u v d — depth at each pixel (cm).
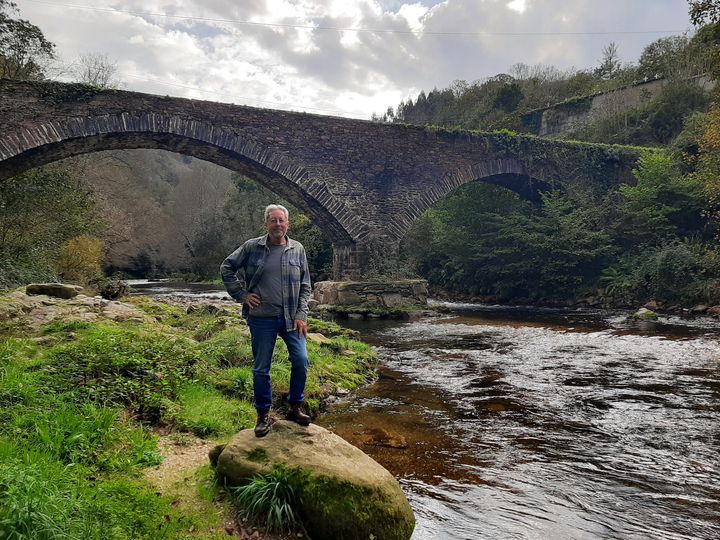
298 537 281
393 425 525
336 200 1941
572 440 482
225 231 4472
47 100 1504
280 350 699
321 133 1912
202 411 471
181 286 3481
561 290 2158
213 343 708
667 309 1664
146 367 496
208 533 271
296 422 357
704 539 305
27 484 240
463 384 710
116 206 3161
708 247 1762
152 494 298
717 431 506
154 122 1636
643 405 596
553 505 349
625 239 2086
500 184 2488
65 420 363
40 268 1620
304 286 357
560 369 802
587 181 2370
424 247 2931
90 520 246
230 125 1766
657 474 404
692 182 1867
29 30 1958
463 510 339
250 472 307
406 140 2064
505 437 490
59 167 1912
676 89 2948
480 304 2314
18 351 554
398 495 311
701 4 1458
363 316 1655
